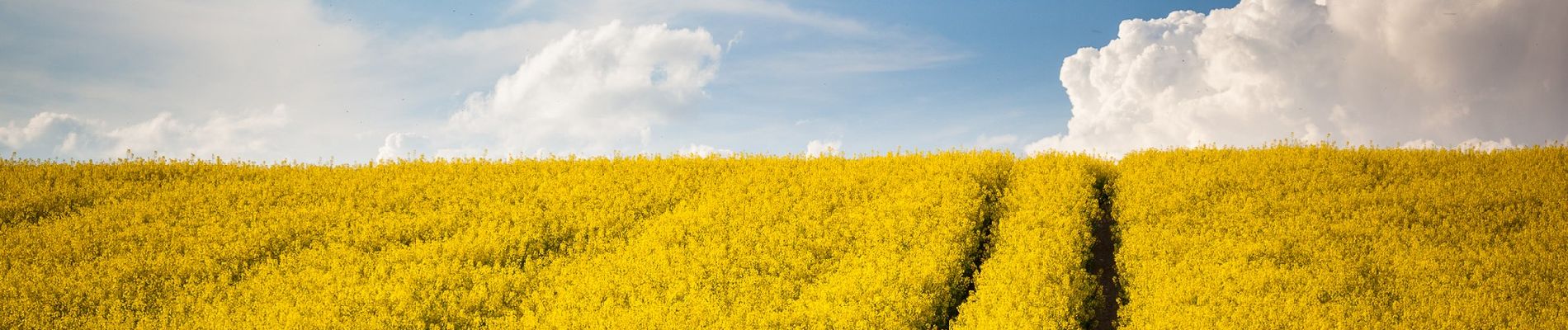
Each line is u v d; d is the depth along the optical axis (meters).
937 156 22.94
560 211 18.77
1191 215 16.77
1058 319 12.59
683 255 16.09
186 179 21.80
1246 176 18.94
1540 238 14.42
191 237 17.22
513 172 22.48
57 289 14.62
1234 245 15.09
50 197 19.31
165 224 18.09
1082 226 16.69
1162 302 12.80
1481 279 13.02
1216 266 13.91
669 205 19.45
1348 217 16.27
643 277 14.96
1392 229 15.16
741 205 18.70
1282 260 14.38
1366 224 15.52
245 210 19.12
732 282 14.73
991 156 22.34
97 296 14.52
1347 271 13.59
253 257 16.59
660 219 18.28
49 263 15.80
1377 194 17.00
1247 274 13.48
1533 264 13.32
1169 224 16.44
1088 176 20.44
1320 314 11.95
